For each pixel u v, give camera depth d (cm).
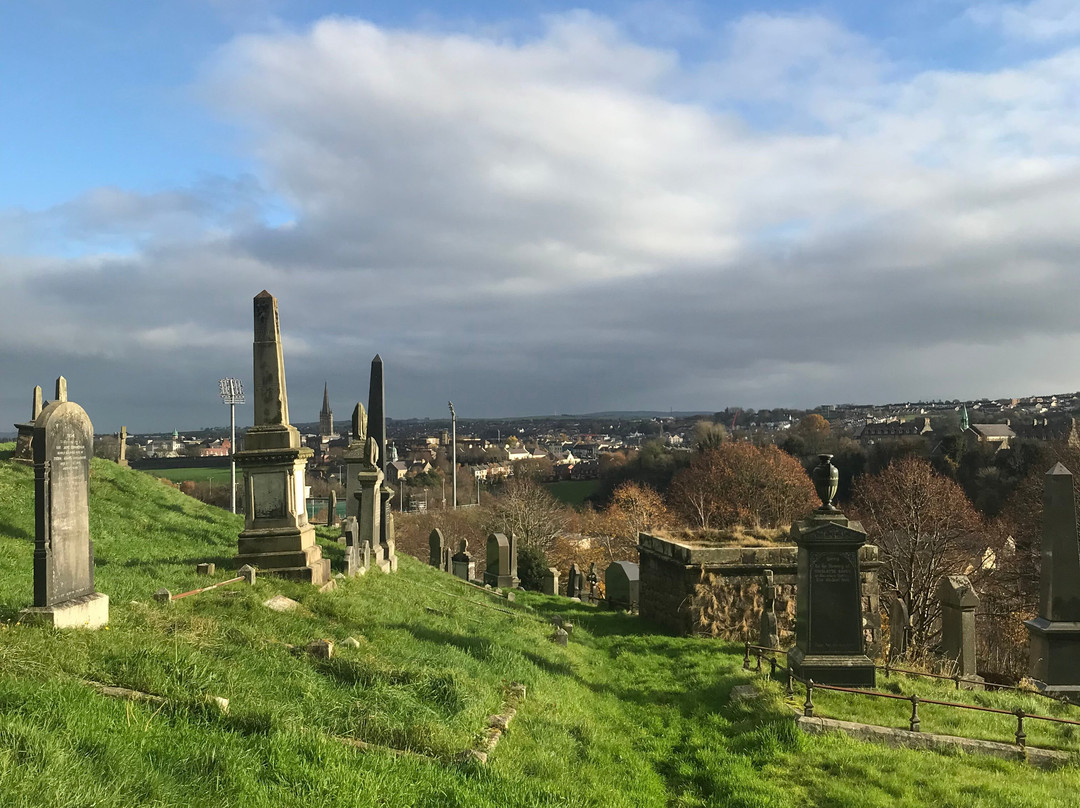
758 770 953
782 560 2109
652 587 2339
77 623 878
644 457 10400
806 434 10138
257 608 1177
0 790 457
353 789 595
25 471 2306
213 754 589
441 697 889
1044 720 1150
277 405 1541
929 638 3350
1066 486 1530
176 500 2583
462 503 10075
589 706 1208
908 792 864
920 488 4306
